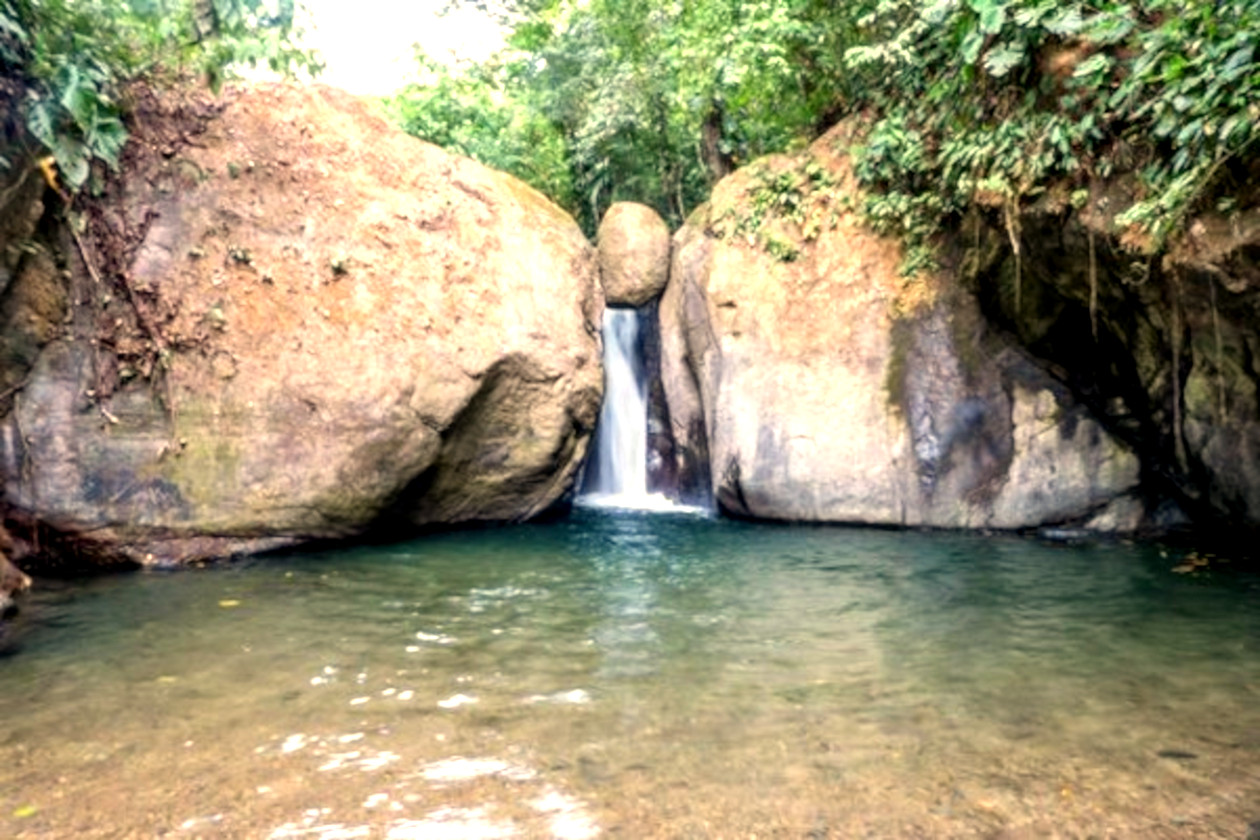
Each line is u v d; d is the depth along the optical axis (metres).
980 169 7.05
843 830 2.68
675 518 9.10
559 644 4.68
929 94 7.82
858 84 9.69
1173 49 5.09
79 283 6.62
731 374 9.07
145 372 6.77
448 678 4.13
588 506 10.09
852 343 8.66
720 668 4.27
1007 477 7.89
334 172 8.33
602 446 10.84
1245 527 6.92
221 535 6.89
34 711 3.68
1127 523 7.65
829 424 8.52
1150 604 5.35
